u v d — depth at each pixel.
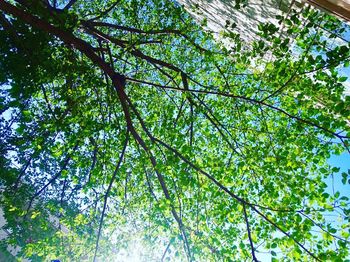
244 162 10.88
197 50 13.62
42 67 11.85
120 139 11.58
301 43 9.77
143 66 15.28
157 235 12.55
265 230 9.62
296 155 10.71
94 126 10.77
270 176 11.16
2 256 16.16
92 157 12.20
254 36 17.94
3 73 11.78
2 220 18.56
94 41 19.19
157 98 15.48
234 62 12.25
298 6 12.55
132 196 13.37
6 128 13.88
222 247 9.62
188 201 11.15
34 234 13.29
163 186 10.13
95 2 19.09
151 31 14.32
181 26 16.25
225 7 18.06
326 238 7.78
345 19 9.96
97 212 11.86
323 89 9.92
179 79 13.70
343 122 9.08
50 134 11.24
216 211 11.22
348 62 8.70
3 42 11.97
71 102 11.52
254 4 15.16
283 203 9.31
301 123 10.27
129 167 12.64
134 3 16.20
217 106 13.01
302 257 8.74
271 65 11.26
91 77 11.54
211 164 10.45
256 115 12.52
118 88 10.68
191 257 9.55
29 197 14.01
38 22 10.59
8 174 13.98
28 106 13.04
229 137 13.14
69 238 12.90
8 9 10.24
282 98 11.71
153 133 13.09
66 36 10.90
